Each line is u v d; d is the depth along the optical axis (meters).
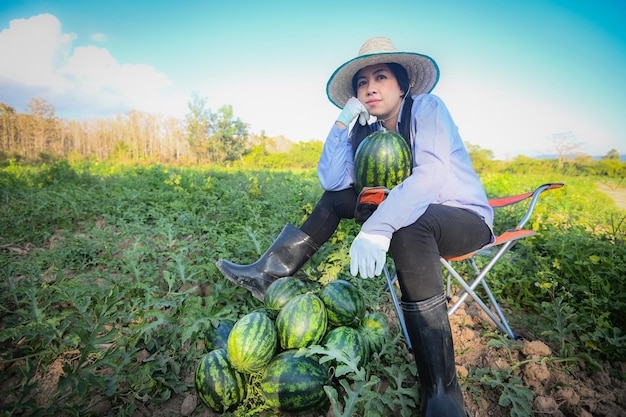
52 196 6.83
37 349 2.48
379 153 2.47
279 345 2.18
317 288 2.79
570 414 2.11
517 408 2.02
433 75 2.80
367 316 2.49
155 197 6.96
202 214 5.96
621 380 2.39
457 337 2.79
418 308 1.90
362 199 2.21
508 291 3.53
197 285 3.39
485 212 2.32
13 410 1.81
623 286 3.11
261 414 2.01
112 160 42.06
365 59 2.63
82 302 2.85
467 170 2.36
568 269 3.48
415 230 1.98
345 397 1.81
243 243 4.07
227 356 2.09
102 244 4.24
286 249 2.90
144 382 2.16
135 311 2.80
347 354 2.02
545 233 4.60
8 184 8.97
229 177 12.32
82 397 1.98
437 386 1.84
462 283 2.53
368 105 2.77
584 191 11.59
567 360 2.43
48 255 3.96
